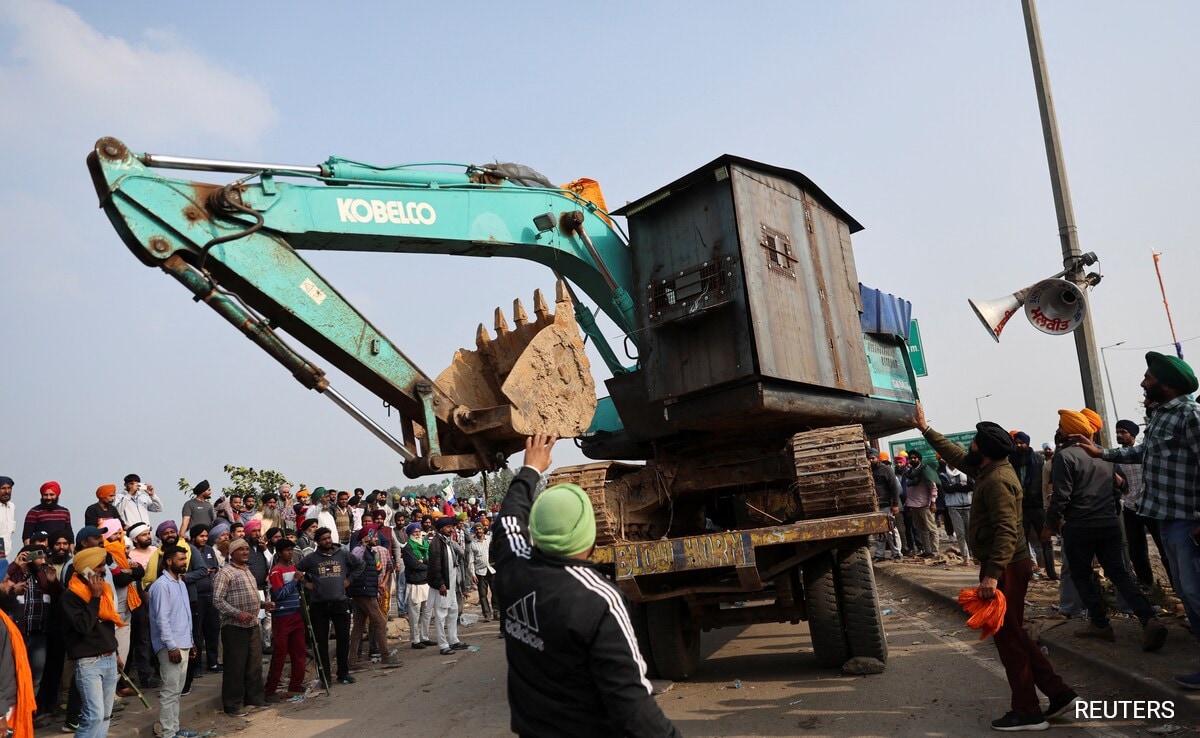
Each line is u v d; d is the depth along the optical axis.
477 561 14.55
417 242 6.66
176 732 7.38
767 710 5.92
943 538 20.30
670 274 7.72
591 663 2.45
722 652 8.70
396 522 13.38
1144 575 8.13
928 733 5.00
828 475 6.50
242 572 8.57
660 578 7.10
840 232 9.09
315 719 7.74
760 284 7.28
